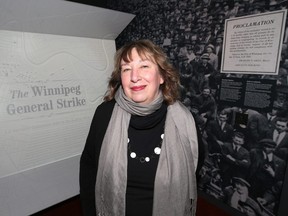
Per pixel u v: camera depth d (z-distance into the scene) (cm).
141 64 93
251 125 160
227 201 186
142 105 95
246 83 158
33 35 134
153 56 94
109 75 170
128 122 100
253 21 148
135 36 246
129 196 97
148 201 97
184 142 102
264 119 152
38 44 135
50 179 140
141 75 93
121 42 267
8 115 121
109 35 173
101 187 102
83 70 156
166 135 99
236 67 161
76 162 151
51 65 140
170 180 96
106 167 98
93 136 107
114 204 97
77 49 155
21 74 127
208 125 188
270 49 143
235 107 167
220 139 181
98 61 166
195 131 106
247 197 171
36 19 125
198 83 190
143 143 98
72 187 152
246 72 156
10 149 122
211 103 182
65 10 131
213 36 172
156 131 101
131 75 93
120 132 99
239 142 169
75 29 149
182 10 191
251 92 156
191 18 185
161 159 96
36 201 135
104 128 104
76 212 178
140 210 96
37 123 132
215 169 190
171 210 98
